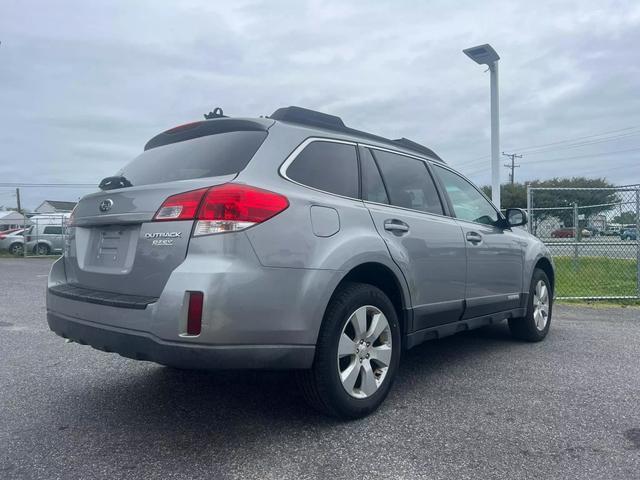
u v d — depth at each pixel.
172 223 2.95
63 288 3.60
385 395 3.62
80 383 4.23
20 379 4.33
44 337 5.93
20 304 8.52
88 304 3.21
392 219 3.82
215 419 3.46
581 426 3.35
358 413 3.40
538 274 5.86
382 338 3.64
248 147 3.26
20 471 2.74
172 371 4.55
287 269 3.00
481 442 3.10
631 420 3.46
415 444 3.07
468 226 4.73
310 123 3.73
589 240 11.09
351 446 3.04
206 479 2.66
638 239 9.09
